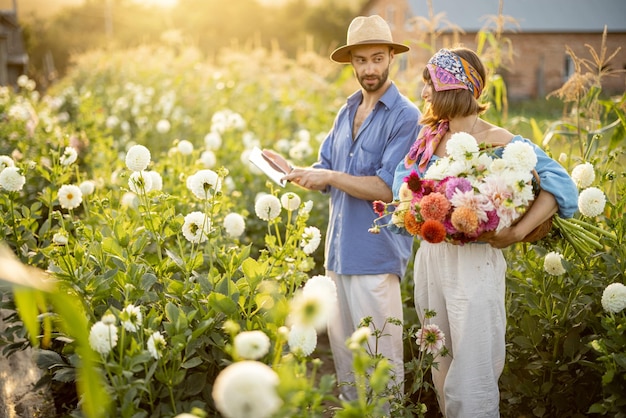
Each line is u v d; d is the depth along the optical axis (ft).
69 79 64.39
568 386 9.90
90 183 12.23
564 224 9.33
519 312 10.82
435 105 9.04
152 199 10.40
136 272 8.72
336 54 11.43
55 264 9.55
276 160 11.90
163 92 38.65
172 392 7.77
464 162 8.23
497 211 8.00
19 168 10.85
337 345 11.53
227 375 5.20
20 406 10.63
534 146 8.85
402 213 8.88
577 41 112.78
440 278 9.23
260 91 36.73
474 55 9.15
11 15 95.86
